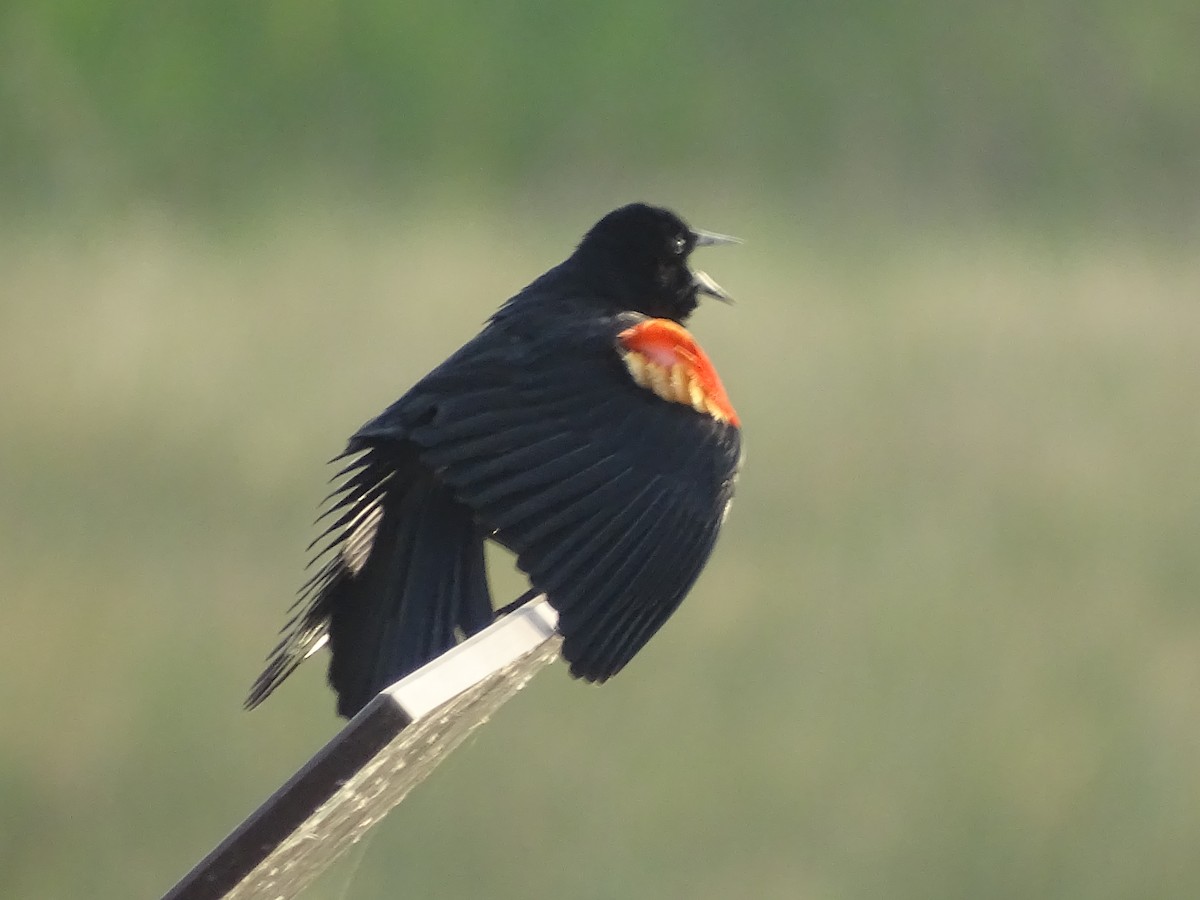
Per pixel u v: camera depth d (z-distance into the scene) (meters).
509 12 30.91
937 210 28.66
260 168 28.08
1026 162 30.38
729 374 16.88
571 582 4.72
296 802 3.51
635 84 30.61
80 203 25.28
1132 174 30.36
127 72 28.31
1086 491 14.10
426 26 30.45
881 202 28.75
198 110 28.50
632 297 6.08
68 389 14.80
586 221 26.11
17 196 25.56
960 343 18.02
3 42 27.92
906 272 22.41
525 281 19.59
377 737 3.46
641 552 4.84
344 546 5.15
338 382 15.45
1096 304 20.34
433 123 29.61
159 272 19.45
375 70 29.62
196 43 29.09
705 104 30.44
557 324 5.36
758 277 21.44
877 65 31.30
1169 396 16.69
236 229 23.77
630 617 4.74
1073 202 29.83
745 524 13.40
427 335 16.89
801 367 17.03
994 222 27.95
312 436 14.25
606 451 4.98
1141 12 31.66
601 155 29.62
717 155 29.92
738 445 5.25
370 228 24.02
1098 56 31.44
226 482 13.28
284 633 6.79
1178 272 23.58
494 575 12.06
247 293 18.31
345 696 4.98
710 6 31.66
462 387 5.07
